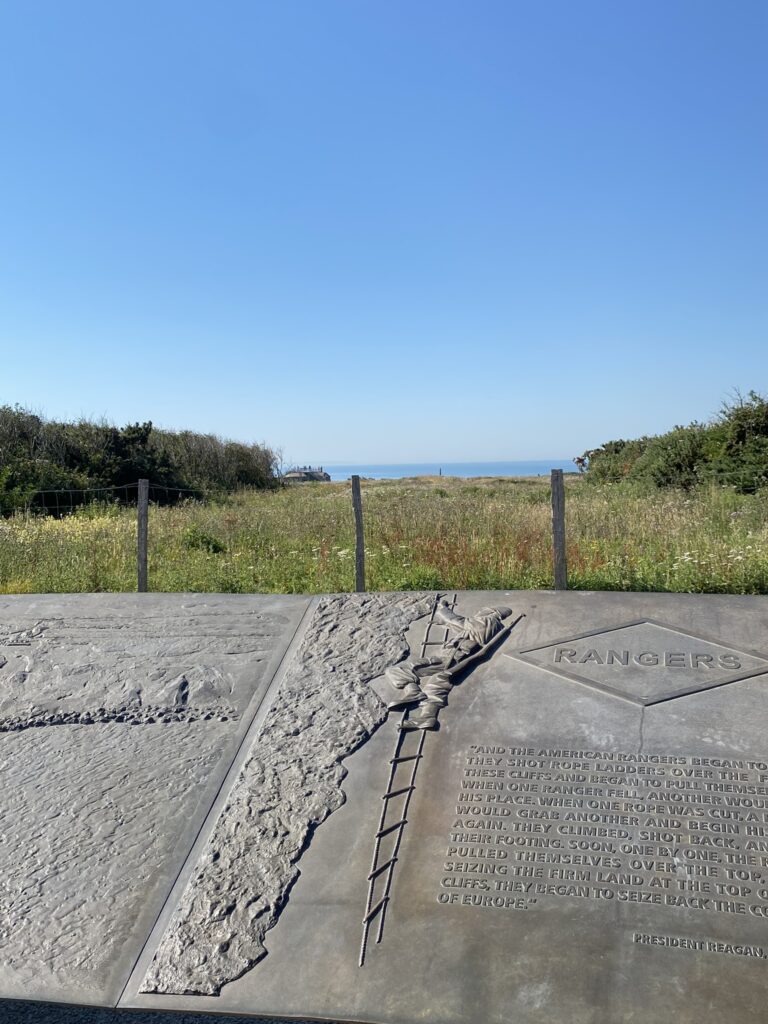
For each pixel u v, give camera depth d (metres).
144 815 3.45
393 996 2.56
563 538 6.17
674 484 17.62
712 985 2.48
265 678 4.40
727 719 3.62
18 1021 2.70
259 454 29.45
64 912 2.98
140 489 7.61
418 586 7.44
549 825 3.15
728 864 2.90
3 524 11.34
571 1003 2.47
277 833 3.25
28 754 3.96
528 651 4.31
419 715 3.86
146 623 5.11
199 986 2.65
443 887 2.93
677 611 4.57
